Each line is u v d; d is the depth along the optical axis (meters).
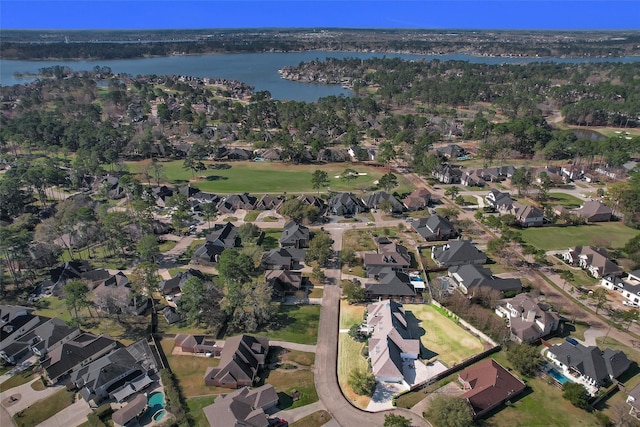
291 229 158.88
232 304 109.94
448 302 119.50
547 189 199.50
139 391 90.88
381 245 150.00
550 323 107.62
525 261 145.00
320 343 105.88
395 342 102.06
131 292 119.31
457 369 96.94
